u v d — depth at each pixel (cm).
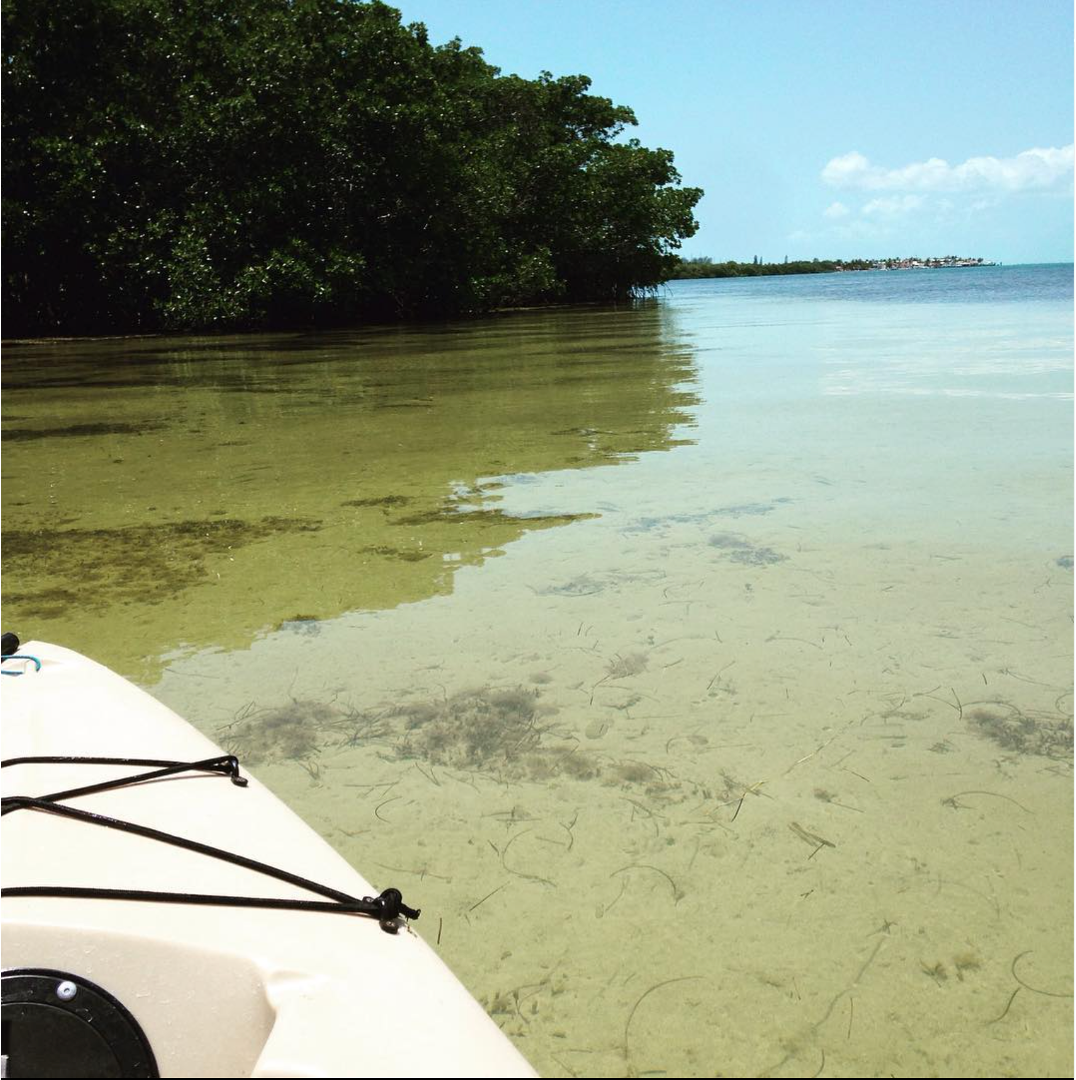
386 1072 124
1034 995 206
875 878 243
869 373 1163
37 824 173
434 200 2733
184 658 383
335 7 2617
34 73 2292
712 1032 199
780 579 443
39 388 1314
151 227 2317
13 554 529
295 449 802
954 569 446
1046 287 4381
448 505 593
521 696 343
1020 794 275
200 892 158
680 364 1365
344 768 301
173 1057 137
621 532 521
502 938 226
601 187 3666
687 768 295
